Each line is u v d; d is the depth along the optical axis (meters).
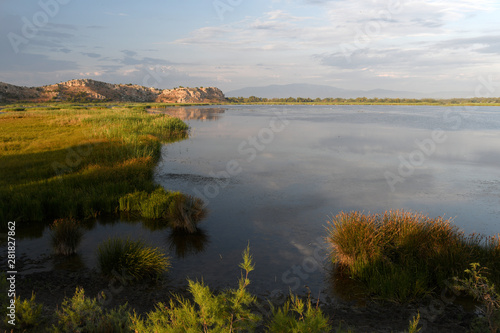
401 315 5.05
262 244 8.00
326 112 88.50
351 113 82.44
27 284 5.84
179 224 8.88
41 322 4.32
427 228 7.22
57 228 7.39
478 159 19.83
